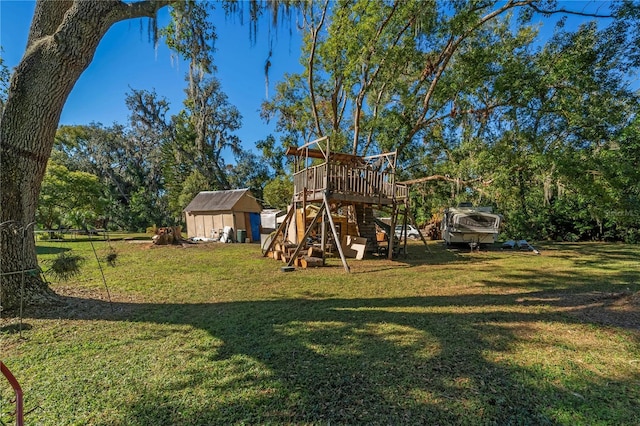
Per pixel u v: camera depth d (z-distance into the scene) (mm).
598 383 2531
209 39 6332
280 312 4461
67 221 8688
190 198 27156
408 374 2656
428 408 2197
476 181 12648
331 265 9023
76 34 4230
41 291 4531
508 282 6715
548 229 17500
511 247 14328
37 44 4277
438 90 13852
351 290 5922
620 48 9250
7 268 4156
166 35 6020
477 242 13609
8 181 4113
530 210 17672
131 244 14852
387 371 2709
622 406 2230
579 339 3406
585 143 9805
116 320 4086
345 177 9516
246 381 2559
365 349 3162
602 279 6910
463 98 13734
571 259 10336
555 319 4074
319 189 9422
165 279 6867
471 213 13625
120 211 31031
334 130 16844
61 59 4242
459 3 12305
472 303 4949
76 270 4609
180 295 5492
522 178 11195
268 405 2242
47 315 4195
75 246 13633
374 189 10086
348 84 15047
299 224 12062
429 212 21641
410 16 12836
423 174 16969
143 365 2844
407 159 17031
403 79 15641
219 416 2123
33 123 4230
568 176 8844
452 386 2471
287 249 9578
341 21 13758
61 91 4375
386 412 2154
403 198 11203
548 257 10914
